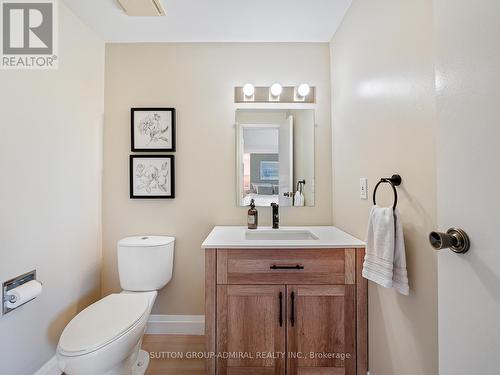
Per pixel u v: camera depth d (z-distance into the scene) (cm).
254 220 186
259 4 158
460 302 62
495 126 54
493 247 54
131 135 197
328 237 156
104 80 199
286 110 201
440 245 62
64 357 107
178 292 198
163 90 200
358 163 149
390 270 100
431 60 86
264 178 202
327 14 168
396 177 106
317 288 138
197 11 164
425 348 92
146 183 198
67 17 160
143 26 180
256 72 201
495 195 54
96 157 190
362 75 142
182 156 200
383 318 121
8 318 121
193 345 181
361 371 136
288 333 138
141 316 133
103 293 198
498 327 53
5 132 121
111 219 199
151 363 163
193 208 200
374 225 108
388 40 114
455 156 64
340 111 179
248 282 139
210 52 201
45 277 143
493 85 54
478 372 58
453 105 65
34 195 136
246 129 201
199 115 200
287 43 201
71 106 164
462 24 62
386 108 116
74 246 167
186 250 199
